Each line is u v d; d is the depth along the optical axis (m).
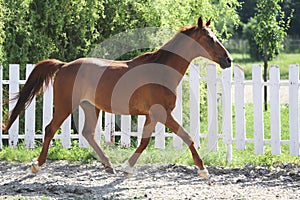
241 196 8.06
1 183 8.98
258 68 10.54
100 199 7.80
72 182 9.04
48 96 11.40
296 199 7.95
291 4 43.16
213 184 8.99
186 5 13.66
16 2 12.67
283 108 17.30
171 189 8.59
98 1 12.88
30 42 12.73
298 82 10.34
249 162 10.66
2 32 12.21
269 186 8.87
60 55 13.23
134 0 13.12
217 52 8.95
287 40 45.78
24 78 12.93
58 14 12.83
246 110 17.88
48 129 9.56
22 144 11.84
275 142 10.55
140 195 8.08
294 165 10.36
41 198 7.75
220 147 11.91
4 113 11.94
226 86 10.76
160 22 13.04
